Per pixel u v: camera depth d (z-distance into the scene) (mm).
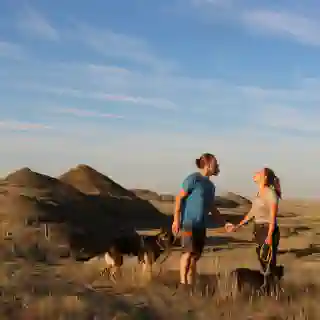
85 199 30234
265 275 6875
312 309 5938
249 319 5500
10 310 5070
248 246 16781
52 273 7977
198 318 5422
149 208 40375
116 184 45062
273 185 6941
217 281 7336
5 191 23406
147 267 8039
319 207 69938
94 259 10156
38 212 19438
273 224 6852
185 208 6836
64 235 14406
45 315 4988
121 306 5652
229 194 65375
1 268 7848
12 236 13664
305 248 15352
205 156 6863
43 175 31047
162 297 6301
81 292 6203
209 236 20156
